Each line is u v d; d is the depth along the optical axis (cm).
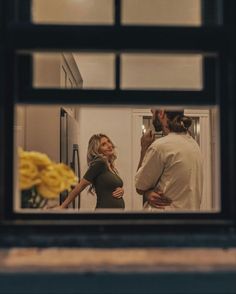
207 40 188
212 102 196
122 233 183
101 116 531
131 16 218
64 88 200
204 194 323
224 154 187
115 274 165
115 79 210
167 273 166
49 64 221
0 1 184
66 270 165
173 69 216
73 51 189
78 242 182
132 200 423
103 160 437
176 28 188
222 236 184
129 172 541
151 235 184
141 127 531
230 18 188
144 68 213
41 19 212
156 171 381
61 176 264
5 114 183
